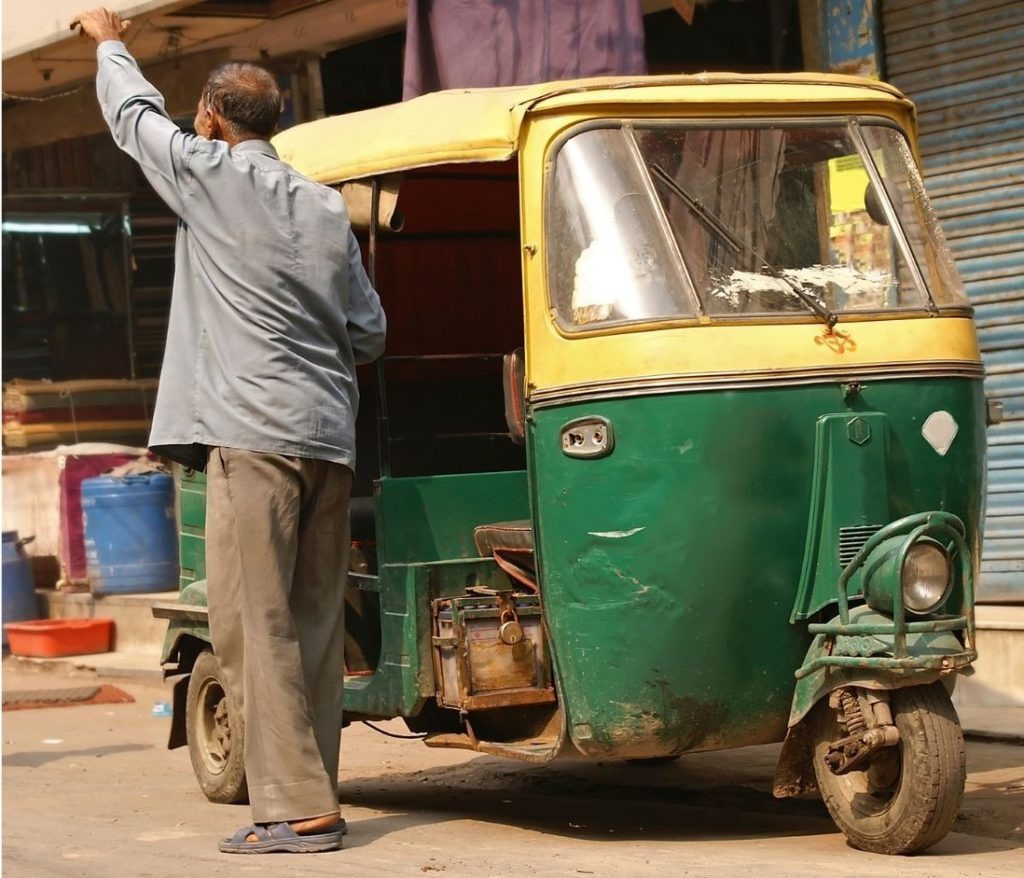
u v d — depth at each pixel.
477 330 7.96
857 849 5.34
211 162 5.45
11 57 12.98
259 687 5.43
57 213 15.02
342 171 6.34
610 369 5.25
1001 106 9.33
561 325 5.42
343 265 5.56
